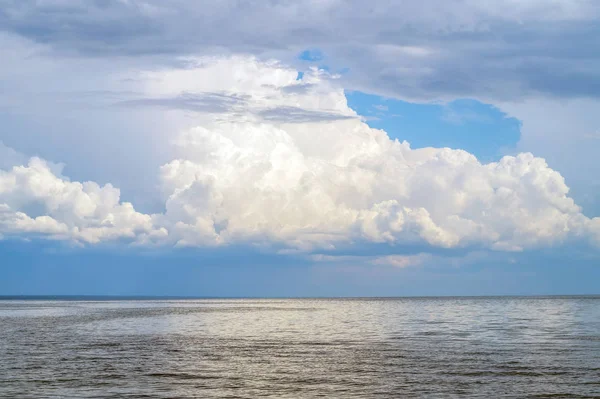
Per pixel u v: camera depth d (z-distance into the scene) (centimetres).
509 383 4944
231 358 6431
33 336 9106
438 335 9269
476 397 4447
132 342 8138
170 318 14662
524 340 8256
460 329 10525
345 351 7081
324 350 7188
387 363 6038
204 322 12988
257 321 13488
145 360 6247
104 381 5025
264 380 5091
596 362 6012
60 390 4650
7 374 5344
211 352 6962
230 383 4962
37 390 4644
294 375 5334
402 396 4488
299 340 8494
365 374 5381
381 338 8788
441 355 6638
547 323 12038
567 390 4662
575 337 8656
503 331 9944
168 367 5769
